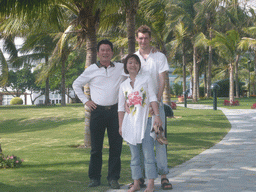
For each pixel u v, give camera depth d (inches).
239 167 199.3
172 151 277.4
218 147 293.6
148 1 417.4
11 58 1109.1
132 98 148.4
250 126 469.7
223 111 776.3
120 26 418.6
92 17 321.7
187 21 1070.4
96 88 158.2
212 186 153.3
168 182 153.3
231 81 1126.4
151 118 149.6
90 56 325.1
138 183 150.6
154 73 159.3
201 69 1728.6
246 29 1064.8
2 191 150.3
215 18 1097.4
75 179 176.9
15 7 248.8
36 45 1075.9
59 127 575.5
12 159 218.1
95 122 158.7
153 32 469.7
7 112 928.3
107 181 173.0
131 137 147.8
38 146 347.9
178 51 1386.6
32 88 1814.7
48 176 185.0
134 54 152.6
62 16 341.1
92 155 161.6
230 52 1007.6
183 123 517.7
